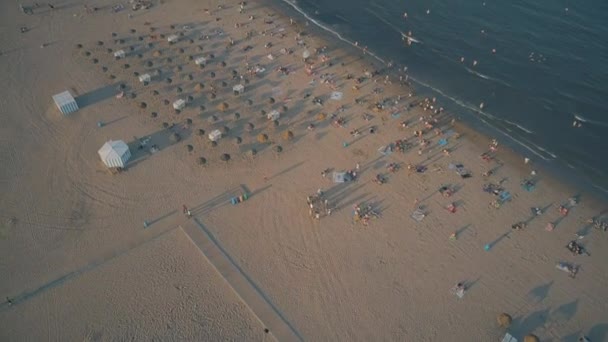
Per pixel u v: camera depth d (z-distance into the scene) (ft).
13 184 205.77
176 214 192.54
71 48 290.15
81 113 242.17
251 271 172.04
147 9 329.31
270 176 208.13
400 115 239.30
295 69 271.28
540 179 207.62
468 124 235.81
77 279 169.78
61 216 192.13
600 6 313.53
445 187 201.57
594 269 171.53
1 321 157.58
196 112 241.35
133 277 170.19
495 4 323.78
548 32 294.87
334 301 162.71
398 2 335.67
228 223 188.75
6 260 176.35
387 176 207.00
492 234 183.62
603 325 155.02
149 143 224.33
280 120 236.63
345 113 240.12
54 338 153.17
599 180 208.23
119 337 153.28
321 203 195.52
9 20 318.45
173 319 157.79
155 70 267.80
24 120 238.68
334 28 311.88
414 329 154.71
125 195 200.34
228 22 314.96
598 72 263.29
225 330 154.61
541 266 172.65
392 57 283.79
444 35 300.61
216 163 214.28
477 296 163.43
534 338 146.20
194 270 172.35
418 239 181.98
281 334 153.28
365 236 183.42
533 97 251.39
